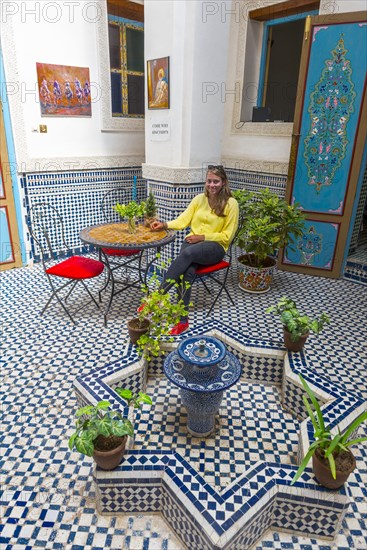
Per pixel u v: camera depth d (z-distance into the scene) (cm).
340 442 131
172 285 250
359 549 136
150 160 338
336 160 326
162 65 298
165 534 140
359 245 407
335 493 133
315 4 331
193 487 134
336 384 188
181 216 273
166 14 284
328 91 314
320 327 208
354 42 296
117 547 134
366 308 297
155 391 213
